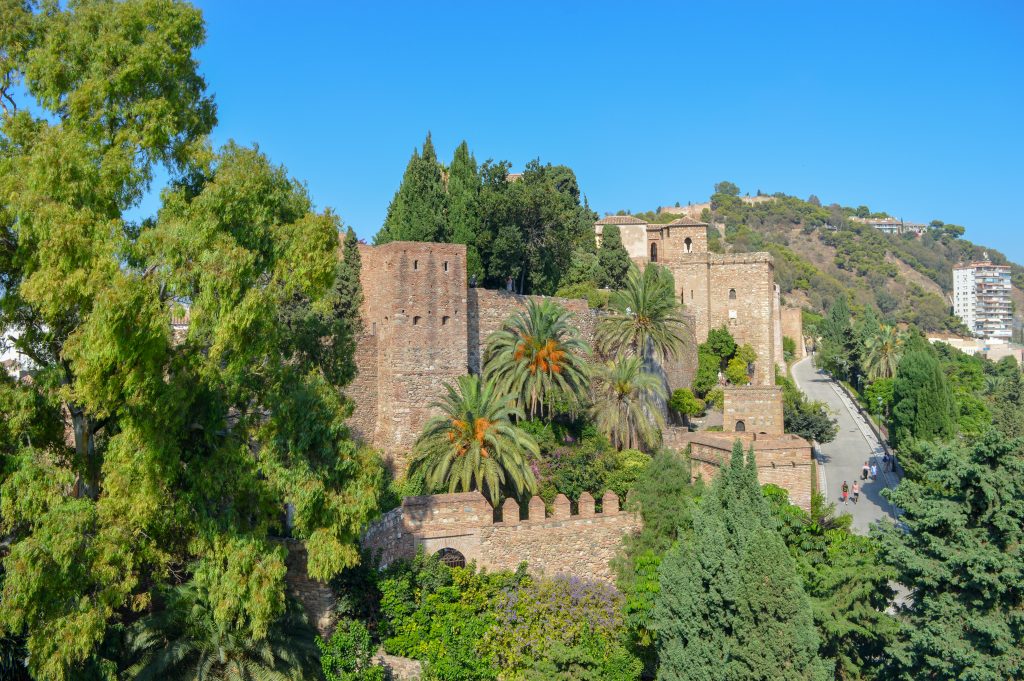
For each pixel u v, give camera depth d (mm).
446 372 48812
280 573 25359
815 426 64562
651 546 39156
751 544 26656
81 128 25812
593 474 44031
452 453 39375
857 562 32500
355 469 27906
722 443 43562
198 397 26859
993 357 187125
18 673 26156
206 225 24469
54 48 25766
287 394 27688
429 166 63031
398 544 35188
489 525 37500
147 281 23938
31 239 24797
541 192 65000
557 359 47938
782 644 25359
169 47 26922
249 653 27141
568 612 34906
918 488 30156
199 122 28875
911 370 63156
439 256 48969
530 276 66188
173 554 28281
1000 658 25438
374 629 32844
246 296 24219
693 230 94125
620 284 79312
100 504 24859
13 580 21938
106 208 25281
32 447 25312
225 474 26188
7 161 24922
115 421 28344
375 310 49219
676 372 72250
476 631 32969
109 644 27328
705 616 27891
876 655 31938
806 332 144875
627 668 32688
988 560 26328
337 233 27734
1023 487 26984
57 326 26531
